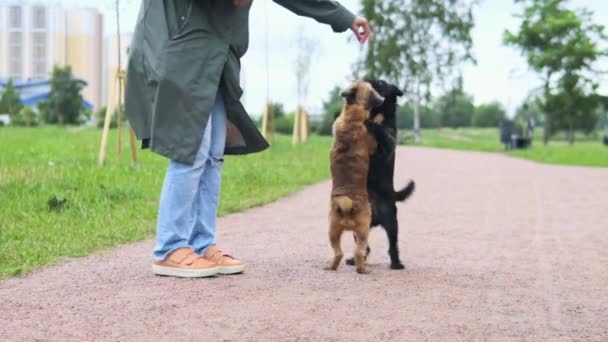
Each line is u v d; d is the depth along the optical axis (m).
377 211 6.16
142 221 8.80
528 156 33.47
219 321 4.34
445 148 49.53
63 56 91.50
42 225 8.16
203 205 5.96
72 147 19.86
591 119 76.56
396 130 6.38
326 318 4.45
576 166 26.19
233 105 5.94
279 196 12.46
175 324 4.27
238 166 16.12
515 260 6.84
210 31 5.67
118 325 4.25
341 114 6.09
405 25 59.16
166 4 5.68
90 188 10.61
